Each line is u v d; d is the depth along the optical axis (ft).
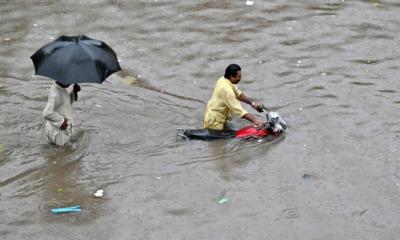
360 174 53.88
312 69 73.87
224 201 50.34
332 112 64.34
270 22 86.79
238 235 46.24
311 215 48.60
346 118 63.16
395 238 45.80
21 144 58.29
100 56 54.08
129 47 79.77
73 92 58.08
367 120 62.69
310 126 61.72
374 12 89.86
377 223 47.62
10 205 49.73
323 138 59.57
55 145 57.93
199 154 57.11
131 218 48.26
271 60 76.13
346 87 69.62
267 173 54.24
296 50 78.69
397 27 85.15
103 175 53.88
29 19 87.56
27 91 68.74
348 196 50.96
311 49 79.00
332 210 49.21
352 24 86.07
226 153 57.21
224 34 83.25
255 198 50.78
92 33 83.56
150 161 56.03
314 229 46.91
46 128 57.72
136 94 68.59
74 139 59.16
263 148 58.03
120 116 63.87
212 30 84.38
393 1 93.86
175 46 79.97
